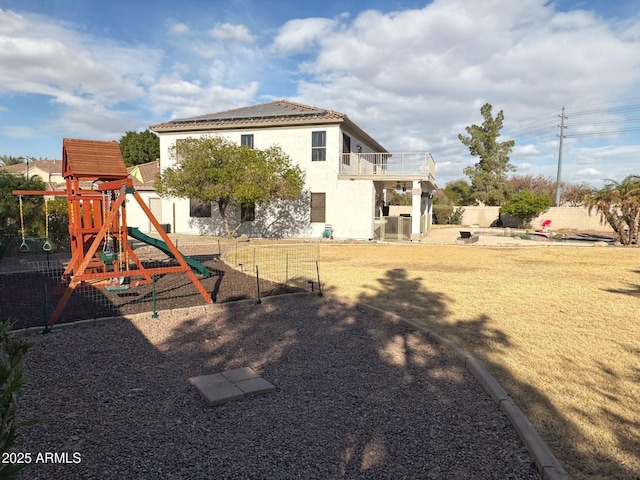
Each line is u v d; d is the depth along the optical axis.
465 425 3.64
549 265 13.12
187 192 18.73
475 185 45.03
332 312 7.38
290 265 12.90
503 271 11.88
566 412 3.79
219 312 7.33
